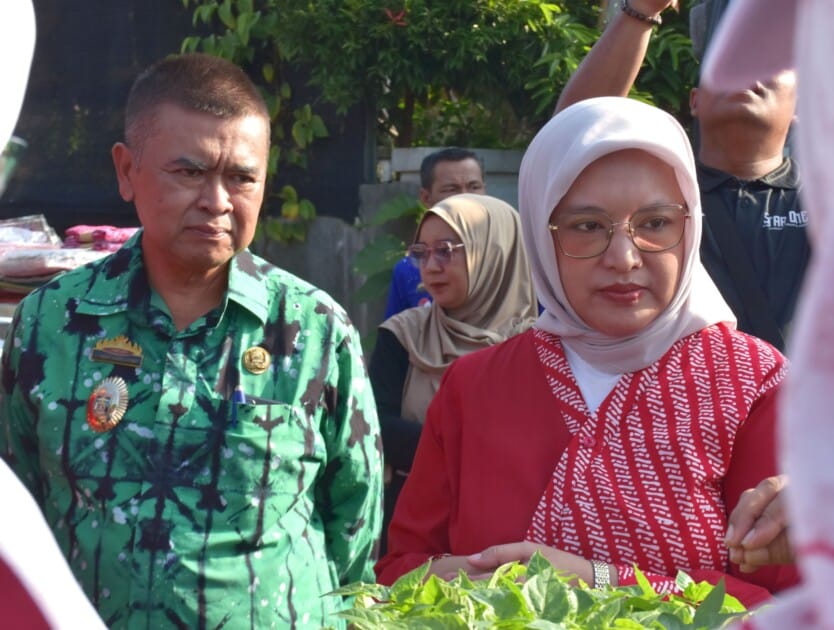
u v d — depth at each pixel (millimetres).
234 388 2320
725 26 661
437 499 2613
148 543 2232
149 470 2266
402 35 6059
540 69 6145
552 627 1485
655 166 2459
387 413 3826
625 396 2406
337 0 6105
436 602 1669
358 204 6305
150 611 2209
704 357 2416
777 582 2303
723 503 2342
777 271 3184
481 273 3854
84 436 2289
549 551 2246
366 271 5930
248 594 2264
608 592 1775
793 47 660
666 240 2438
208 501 2262
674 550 2266
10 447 2412
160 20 6129
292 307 2426
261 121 2420
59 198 6152
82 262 3584
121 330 2344
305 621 2357
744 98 3193
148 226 2350
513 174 6285
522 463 2439
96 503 2264
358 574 2604
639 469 2336
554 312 2545
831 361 486
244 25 6109
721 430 2326
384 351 3920
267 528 2299
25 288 3525
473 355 2664
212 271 2396
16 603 769
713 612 1578
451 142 6684
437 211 3846
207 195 2312
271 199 6449
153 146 2332
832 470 477
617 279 2404
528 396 2510
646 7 3154
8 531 757
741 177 3301
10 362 2389
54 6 6125
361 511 2537
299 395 2363
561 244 2488
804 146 532
